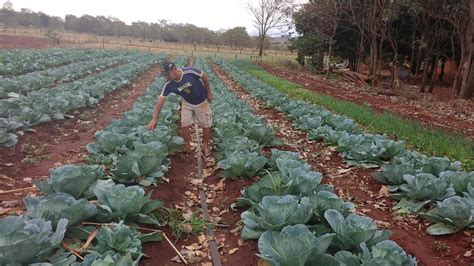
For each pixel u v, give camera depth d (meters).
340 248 3.70
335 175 6.65
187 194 5.96
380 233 3.66
